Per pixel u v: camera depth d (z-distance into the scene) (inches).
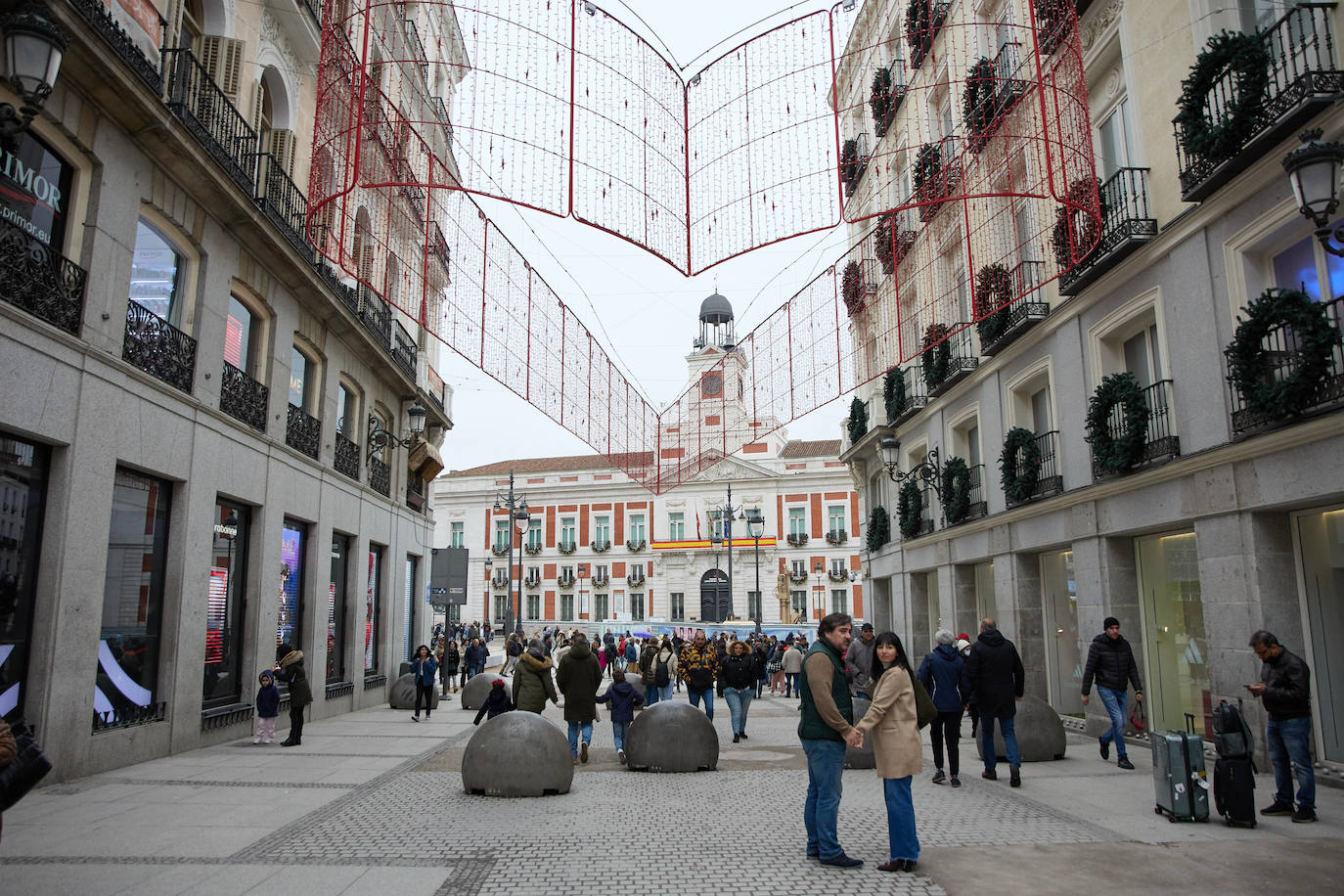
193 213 462.9
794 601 2470.5
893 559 898.1
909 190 651.5
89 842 256.4
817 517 2498.8
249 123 536.7
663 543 2527.1
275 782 364.8
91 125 378.0
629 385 422.6
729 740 520.1
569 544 2647.6
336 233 564.1
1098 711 502.3
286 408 578.6
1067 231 427.2
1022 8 527.2
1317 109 326.0
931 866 225.3
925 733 522.6
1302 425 340.2
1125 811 294.0
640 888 207.8
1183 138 391.2
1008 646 353.7
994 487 651.5
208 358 478.3
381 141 301.1
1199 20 408.5
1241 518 382.9
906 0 556.1
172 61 441.1
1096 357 509.7
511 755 330.0
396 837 261.3
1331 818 281.0
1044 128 342.3
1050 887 206.1
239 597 530.3
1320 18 347.9
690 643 614.5
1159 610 470.0
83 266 377.7
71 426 361.1
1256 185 371.2
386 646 822.5
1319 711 357.7
